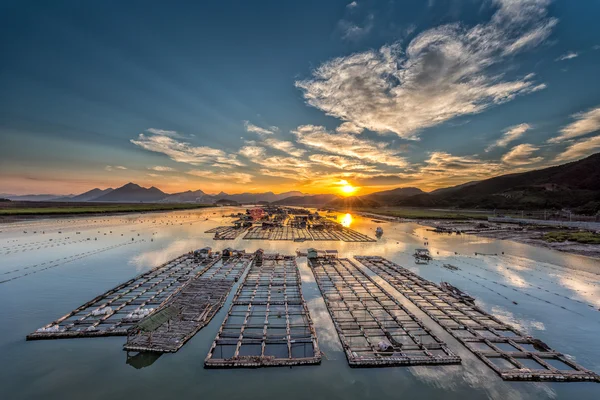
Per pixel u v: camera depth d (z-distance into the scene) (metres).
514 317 29.38
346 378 19.41
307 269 46.56
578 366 20.59
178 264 47.72
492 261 54.72
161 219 133.88
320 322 27.23
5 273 42.22
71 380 18.84
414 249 66.94
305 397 17.70
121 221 117.38
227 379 19.14
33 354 21.52
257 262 49.09
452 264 52.09
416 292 35.56
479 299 34.59
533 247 69.94
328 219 153.62
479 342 23.81
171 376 19.33
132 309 29.44
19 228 87.19
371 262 51.62
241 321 27.00
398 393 18.12
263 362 20.22
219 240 76.06
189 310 28.70
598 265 51.84
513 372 19.62
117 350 22.06
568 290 37.94
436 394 18.06
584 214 142.75
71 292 34.62
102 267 46.12
